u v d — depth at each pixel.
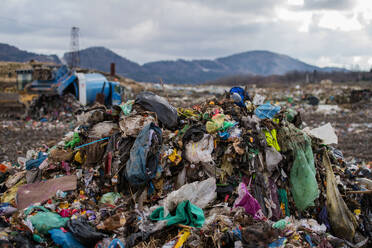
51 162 7.22
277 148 6.88
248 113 8.01
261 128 7.09
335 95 42.66
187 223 5.70
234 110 7.82
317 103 38.97
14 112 25.67
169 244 5.28
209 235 5.33
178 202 6.06
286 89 65.12
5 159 11.58
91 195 6.65
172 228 5.67
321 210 6.57
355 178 7.60
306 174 6.61
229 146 6.77
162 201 6.45
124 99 26.16
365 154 13.49
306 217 6.58
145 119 6.95
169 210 5.98
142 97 7.70
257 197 6.43
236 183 6.64
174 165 6.75
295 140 6.89
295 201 6.61
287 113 7.82
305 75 129.12
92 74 24.70
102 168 6.88
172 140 7.06
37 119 22.45
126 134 6.80
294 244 5.33
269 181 6.64
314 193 6.51
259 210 6.11
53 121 21.73
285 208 6.56
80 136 7.43
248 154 6.67
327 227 6.34
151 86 54.41
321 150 7.26
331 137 7.50
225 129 7.05
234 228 5.51
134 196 6.46
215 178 6.64
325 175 7.00
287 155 6.82
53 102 24.09
